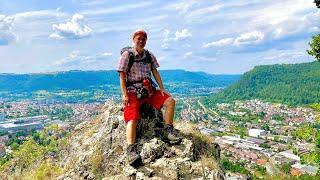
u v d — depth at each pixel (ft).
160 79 33.01
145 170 29.81
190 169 29.73
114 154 34.68
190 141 32.35
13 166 46.44
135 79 31.68
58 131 59.77
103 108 45.32
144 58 31.83
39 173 40.04
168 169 29.63
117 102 43.70
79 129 44.55
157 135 32.81
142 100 31.99
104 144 35.81
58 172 39.27
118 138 35.55
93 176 33.99
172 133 32.35
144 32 31.48
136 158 30.32
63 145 43.83
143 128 33.24
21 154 47.37
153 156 30.78
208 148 33.58
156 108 32.76
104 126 38.50
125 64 31.22
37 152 46.42
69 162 39.60
